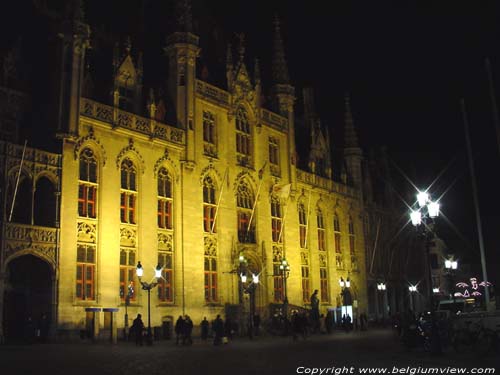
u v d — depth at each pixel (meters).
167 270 43.66
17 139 38.12
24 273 36.53
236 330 45.09
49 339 34.38
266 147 56.19
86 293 37.62
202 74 53.31
